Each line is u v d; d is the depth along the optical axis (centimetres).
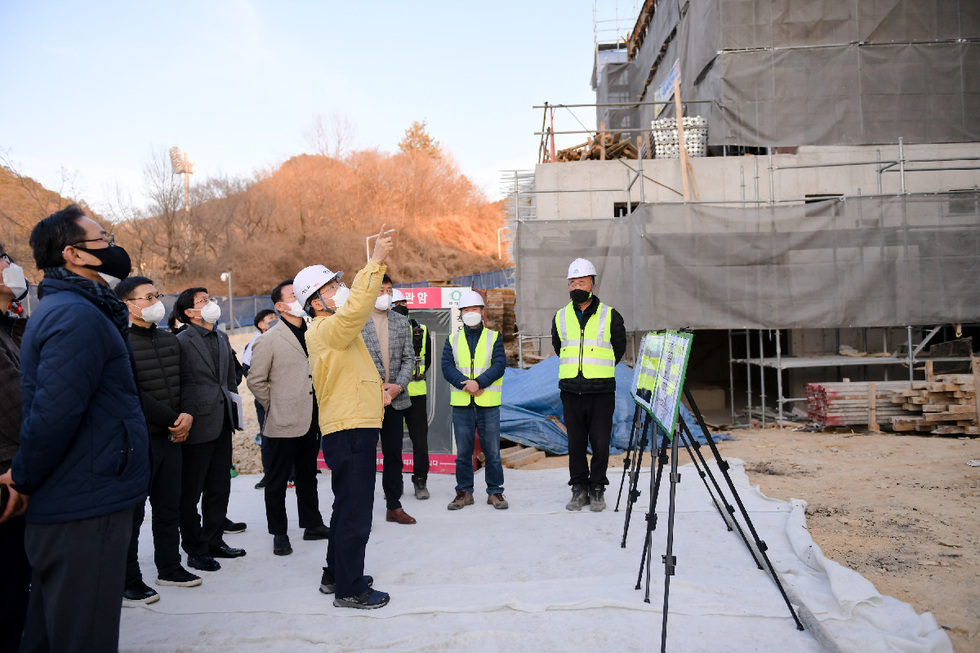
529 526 543
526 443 879
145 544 544
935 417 895
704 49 1411
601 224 1158
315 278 407
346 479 383
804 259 1063
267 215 6031
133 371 294
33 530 259
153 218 5178
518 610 370
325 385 386
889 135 1305
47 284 269
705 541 482
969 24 1307
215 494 486
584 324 594
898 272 1050
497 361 609
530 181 1413
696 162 1297
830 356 1180
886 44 1309
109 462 267
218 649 338
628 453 532
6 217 3516
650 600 373
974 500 578
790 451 837
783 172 1288
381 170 7319
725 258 1069
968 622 345
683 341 348
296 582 438
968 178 1294
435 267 6769
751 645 324
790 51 1317
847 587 364
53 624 258
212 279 5241
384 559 473
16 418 291
